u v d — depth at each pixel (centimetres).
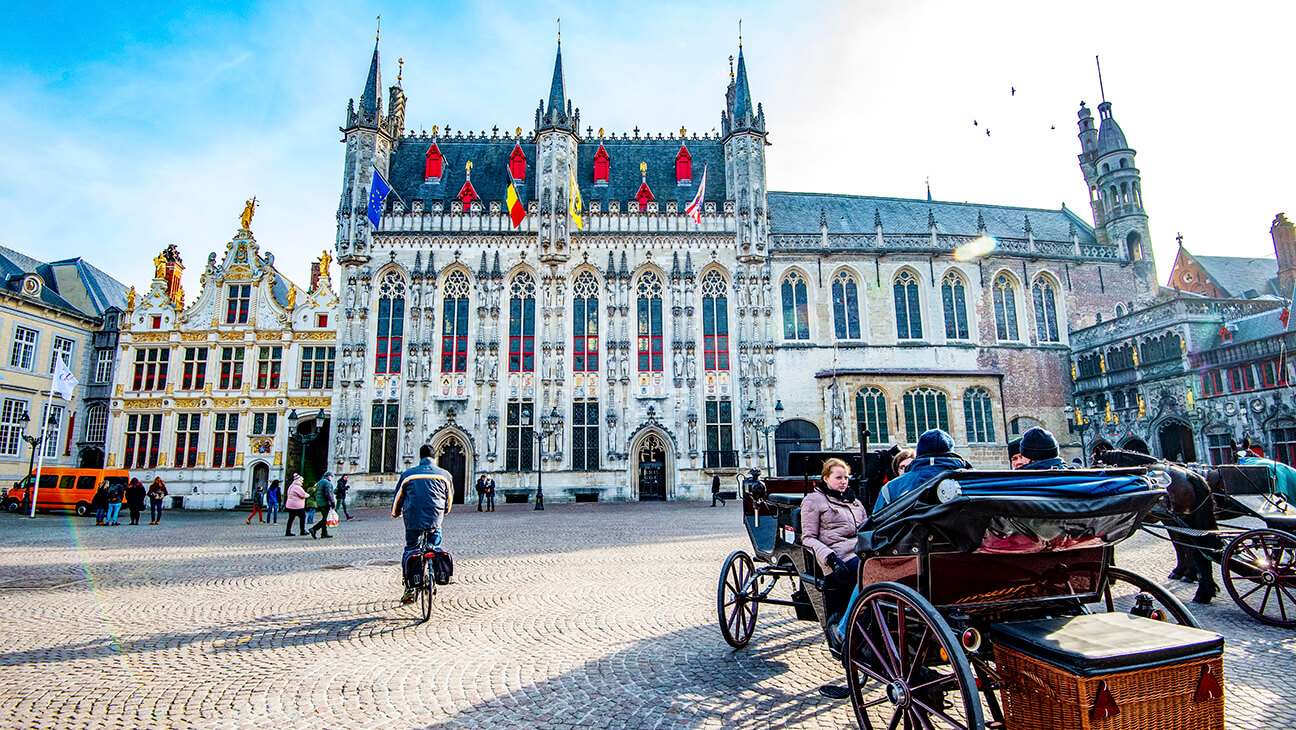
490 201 4500
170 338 4347
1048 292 4750
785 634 933
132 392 4294
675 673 762
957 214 5219
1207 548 1035
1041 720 458
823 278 4534
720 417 4309
